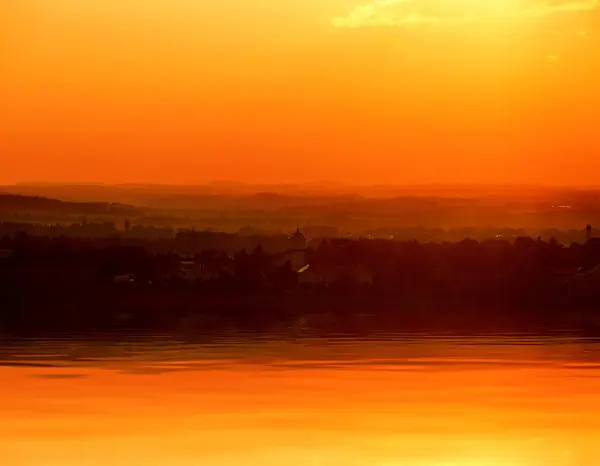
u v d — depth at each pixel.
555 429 151.50
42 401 180.50
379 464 130.00
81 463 131.00
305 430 151.12
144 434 148.00
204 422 158.50
